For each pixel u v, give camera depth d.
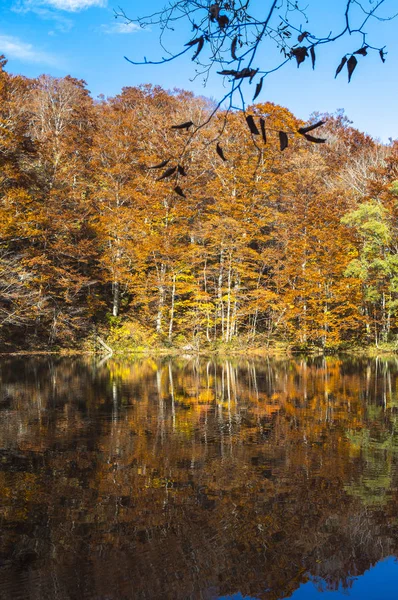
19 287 25.56
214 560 4.46
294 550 4.67
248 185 32.50
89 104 43.22
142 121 38.00
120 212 32.59
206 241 34.56
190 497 5.91
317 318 31.27
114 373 19.64
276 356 29.03
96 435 8.97
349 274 30.09
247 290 34.16
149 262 34.53
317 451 7.87
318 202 31.69
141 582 4.16
